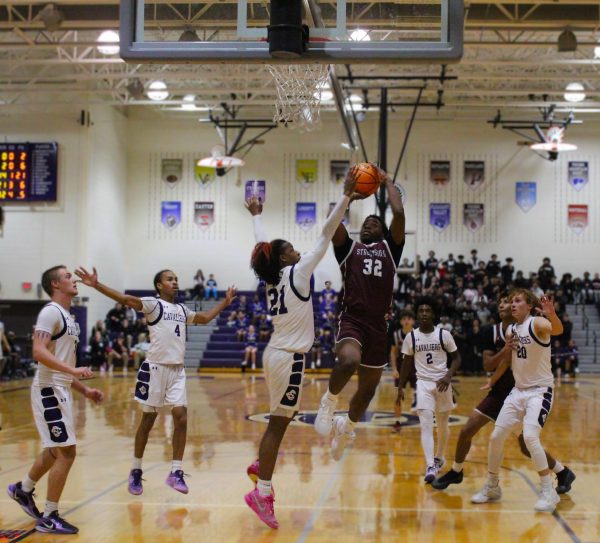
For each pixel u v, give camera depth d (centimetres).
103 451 834
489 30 1875
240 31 579
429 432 675
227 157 2531
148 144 2859
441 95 2464
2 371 1983
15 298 2506
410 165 2797
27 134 2536
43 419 505
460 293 2517
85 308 2466
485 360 619
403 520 533
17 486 525
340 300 549
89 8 1806
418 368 705
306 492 626
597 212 2748
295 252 533
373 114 2812
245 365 2439
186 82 2622
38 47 1925
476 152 2786
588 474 718
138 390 610
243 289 2809
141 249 2847
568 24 1780
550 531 504
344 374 501
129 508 568
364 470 727
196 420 1144
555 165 2766
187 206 2842
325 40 575
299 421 1137
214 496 610
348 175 515
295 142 2822
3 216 2523
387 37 574
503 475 704
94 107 2552
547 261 2628
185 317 632
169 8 580
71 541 478
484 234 2773
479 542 474
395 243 548
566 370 2325
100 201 2609
